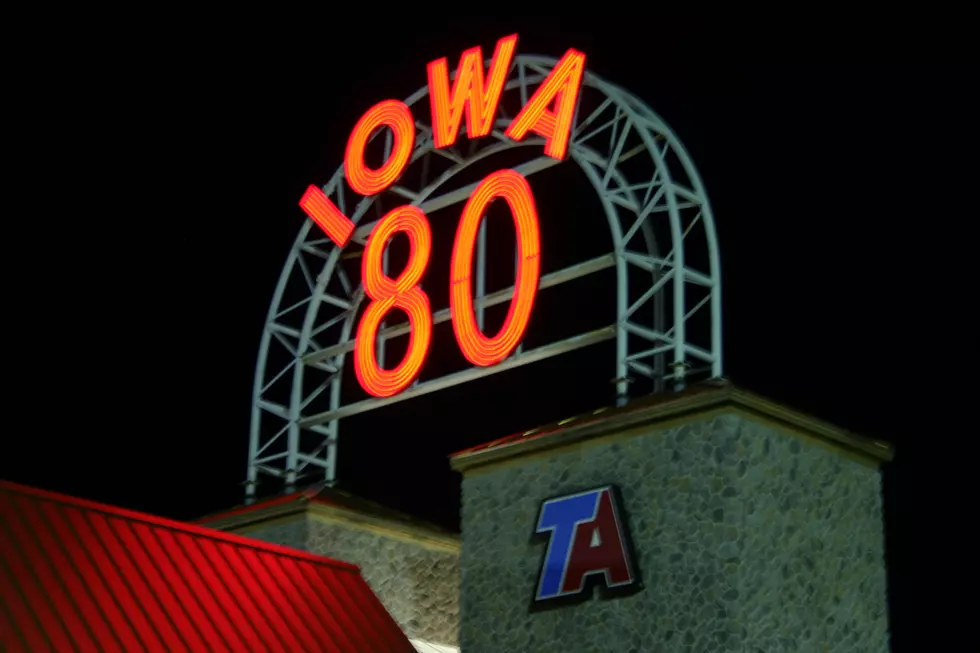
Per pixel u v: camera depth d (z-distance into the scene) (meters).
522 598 17.89
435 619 21.88
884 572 17.88
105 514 17.45
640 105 19.98
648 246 19.45
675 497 16.84
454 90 21.83
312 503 21.12
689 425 17.00
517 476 18.55
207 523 22.25
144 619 16.42
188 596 17.23
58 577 16.14
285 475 22.39
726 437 16.59
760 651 16.00
